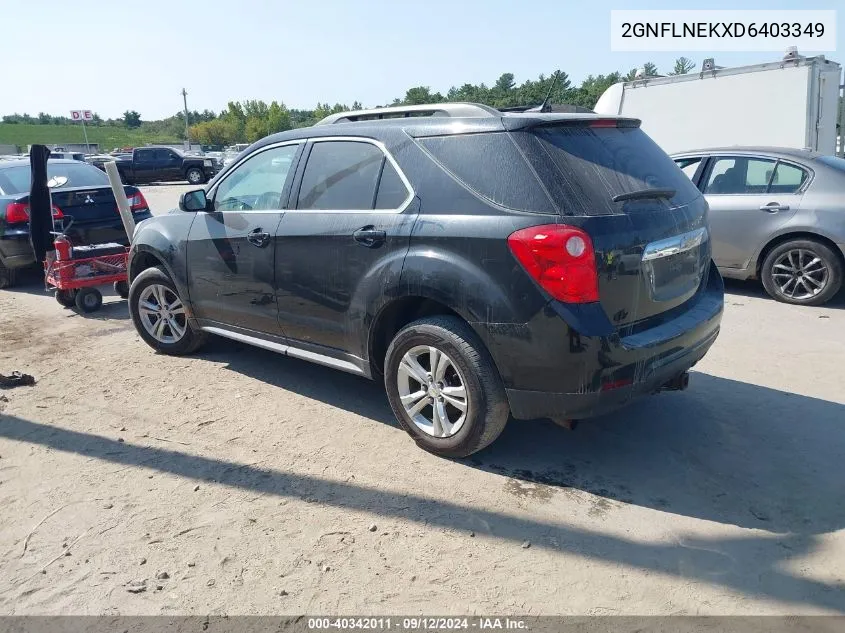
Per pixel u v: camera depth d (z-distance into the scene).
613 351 3.26
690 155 7.96
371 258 3.87
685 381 3.91
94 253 7.44
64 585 2.87
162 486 3.64
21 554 3.08
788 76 10.59
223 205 4.98
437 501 3.45
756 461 3.81
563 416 3.41
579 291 3.19
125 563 3.01
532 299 3.25
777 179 7.30
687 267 3.82
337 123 4.43
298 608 2.72
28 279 9.46
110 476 3.75
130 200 8.66
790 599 2.73
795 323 6.47
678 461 3.83
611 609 2.69
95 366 5.57
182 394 4.92
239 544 3.12
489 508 3.38
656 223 3.51
